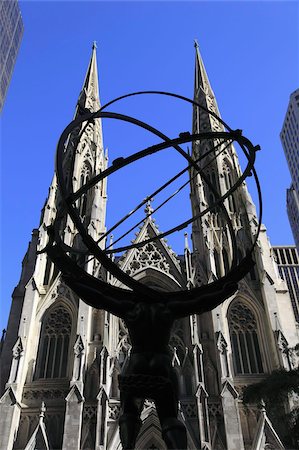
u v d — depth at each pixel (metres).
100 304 11.66
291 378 33.94
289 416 35.56
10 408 50.41
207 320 58.84
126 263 64.56
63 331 59.31
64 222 69.69
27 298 59.91
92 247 12.03
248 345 57.75
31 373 55.16
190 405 51.31
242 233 68.19
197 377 51.81
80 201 73.31
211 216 70.50
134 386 10.23
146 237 67.50
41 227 68.75
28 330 57.16
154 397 10.31
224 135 14.12
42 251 12.58
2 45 99.62
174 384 10.48
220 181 74.50
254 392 35.44
